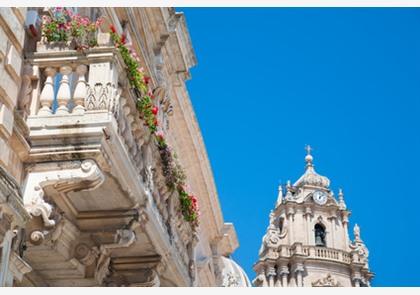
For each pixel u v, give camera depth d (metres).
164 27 18.92
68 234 11.76
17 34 9.47
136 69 11.16
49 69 10.09
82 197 11.12
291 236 61.56
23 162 9.58
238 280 37.25
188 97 22.19
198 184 25.75
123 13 15.87
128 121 11.25
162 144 13.27
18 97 9.77
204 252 27.86
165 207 13.62
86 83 10.00
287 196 63.59
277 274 60.81
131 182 10.91
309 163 66.50
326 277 59.12
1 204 8.02
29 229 9.35
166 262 13.48
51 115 9.74
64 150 9.57
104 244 11.82
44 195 10.18
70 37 10.34
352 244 61.81
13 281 9.52
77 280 12.69
